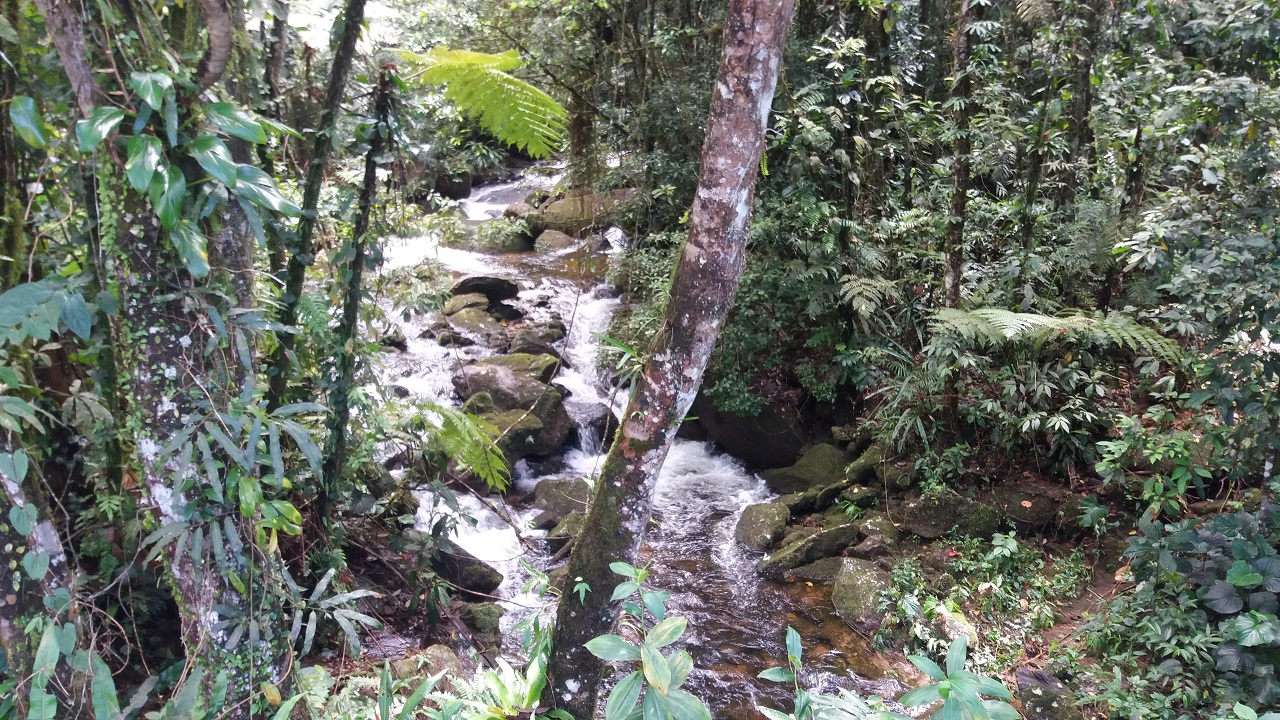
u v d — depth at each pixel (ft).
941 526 19.71
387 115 11.97
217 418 6.43
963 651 5.93
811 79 23.41
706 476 24.80
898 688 15.48
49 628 6.32
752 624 17.71
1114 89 20.03
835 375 23.44
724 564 20.21
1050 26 20.75
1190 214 14.57
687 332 7.37
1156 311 17.44
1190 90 14.74
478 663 14.29
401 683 9.50
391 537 14.94
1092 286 20.94
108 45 5.73
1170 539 13.98
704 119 25.26
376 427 13.67
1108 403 19.83
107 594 9.86
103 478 9.76
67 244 9.02
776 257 23.32
